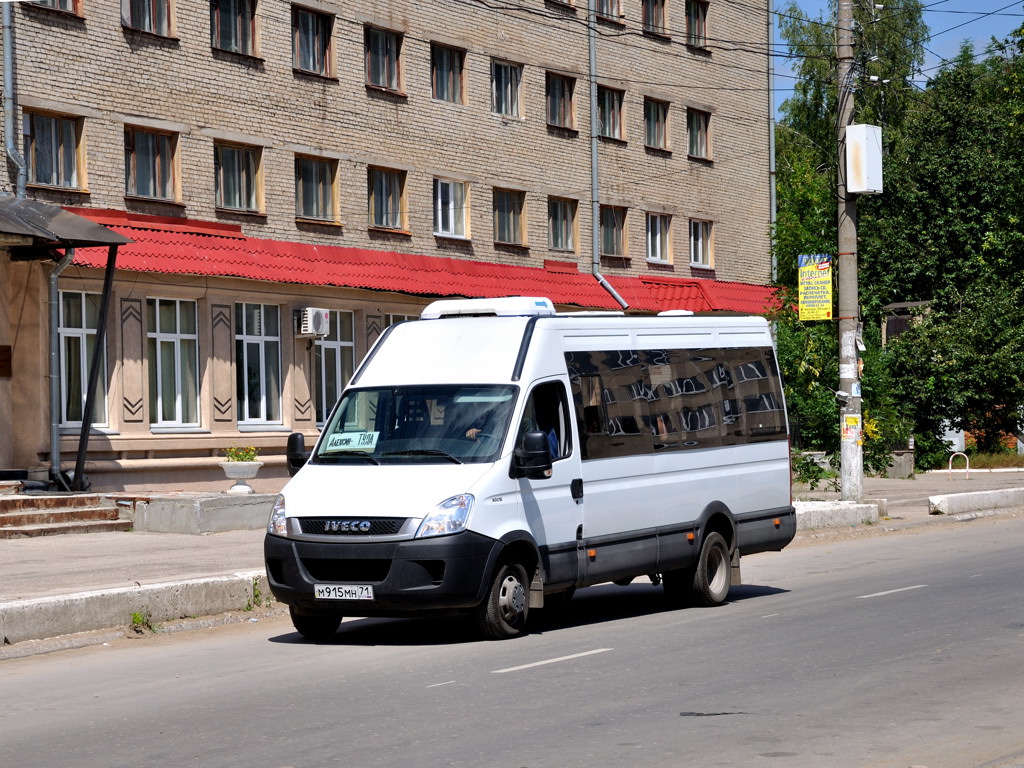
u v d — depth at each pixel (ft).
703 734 26.43
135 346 84.23
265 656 38.86
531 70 120.16
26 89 79.61
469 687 32.12
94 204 83.71
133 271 83.51
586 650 37.70
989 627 39.96
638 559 45.11
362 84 103.86
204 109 91.25
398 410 42.14
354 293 101.45
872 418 95.71
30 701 32.63
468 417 41.22
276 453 94.48
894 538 76.28
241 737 27.14
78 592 45.27
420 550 37.91
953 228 167.73
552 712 28.89
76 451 79.97
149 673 36.40
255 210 95.30
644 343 47.62
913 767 23.61
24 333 78.43
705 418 49.55
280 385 95.81
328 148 100.83
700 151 142.61
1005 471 153.38
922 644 37.09
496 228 117.29
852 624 41.37
